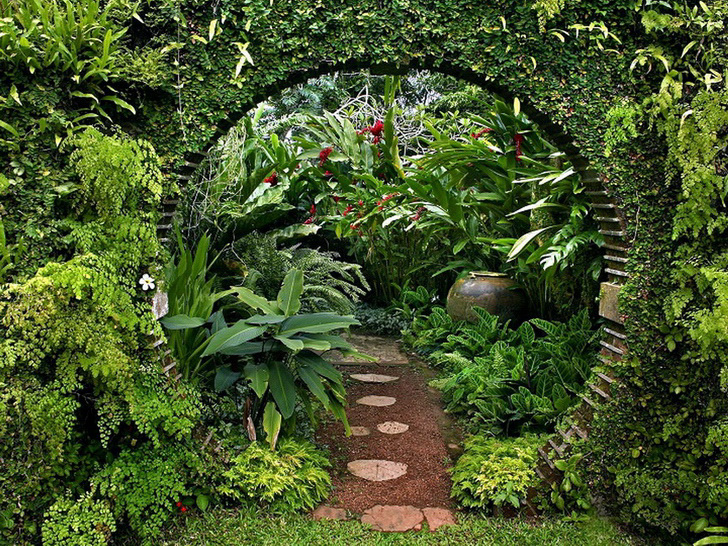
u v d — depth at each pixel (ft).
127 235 7.14
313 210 17.07
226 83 7.80
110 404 6.75
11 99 6.72
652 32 7.63
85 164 6.70
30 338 6.13
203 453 7.87
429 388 13.75
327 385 9.48
